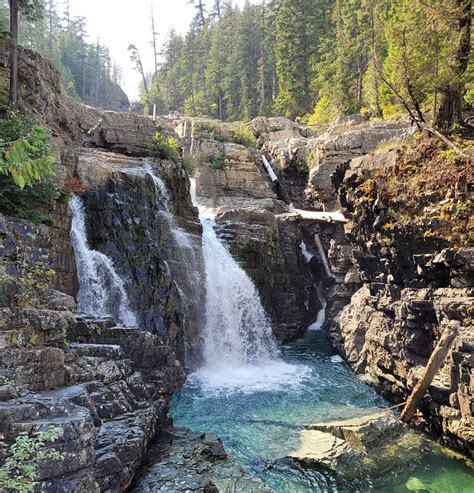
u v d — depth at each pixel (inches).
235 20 3105.3
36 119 711.1
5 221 327.6
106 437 325.1
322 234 1321.4
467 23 705.6
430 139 685.3
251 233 1137.4
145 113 3390.7
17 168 202.7
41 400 254.5
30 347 303.0
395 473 443.5
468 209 546.6
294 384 744.3
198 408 610.5
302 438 497.0
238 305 1007.0
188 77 3257.9
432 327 566.6
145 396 424.8
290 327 1161.4
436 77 704.4
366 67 1699.1
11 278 307.1
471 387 450.9
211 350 896.3
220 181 1551.4
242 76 2598.4
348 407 617.6
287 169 1571.1
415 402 532.4
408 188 645.3
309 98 2188.7
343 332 944.3
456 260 512.7
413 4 760.3
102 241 749.9
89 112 1079.0
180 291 845.2
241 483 357.4
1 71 690.8
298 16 2180.1
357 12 1624.0
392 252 652.7
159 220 871.1
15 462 212.8
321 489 410.6
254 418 570.6
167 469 360.2
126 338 527.2
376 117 1464.1
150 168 974.4
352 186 784.3
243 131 1800.0
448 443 497.7
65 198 608.7
